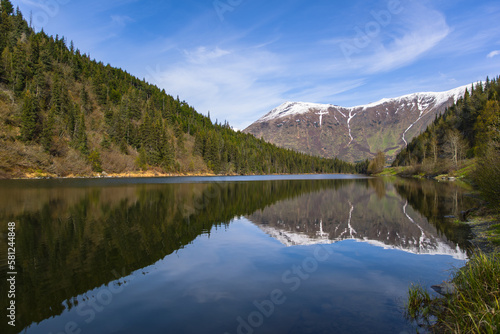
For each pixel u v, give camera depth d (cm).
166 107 16700
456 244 1567
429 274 1125
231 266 1253
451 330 656
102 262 1298
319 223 2311
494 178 1927
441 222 2205
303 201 3825
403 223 2255
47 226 2011
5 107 8231
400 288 988
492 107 7238
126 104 14175
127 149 11212
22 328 747
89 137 10231
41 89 10925
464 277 889
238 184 7269
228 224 2245
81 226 2025
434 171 9062
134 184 6303
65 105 10719
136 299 918
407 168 12288
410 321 752
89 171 8931
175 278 1106
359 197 4266
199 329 727
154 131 12175
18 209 2680
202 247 1570
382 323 739
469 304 748
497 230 1675
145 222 2209
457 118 10206
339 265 1261
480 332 623
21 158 7238
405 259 1335
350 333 688
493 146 2630
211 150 13975
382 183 7750
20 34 14300
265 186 6694
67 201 3238
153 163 11431
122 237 1750
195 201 3619
